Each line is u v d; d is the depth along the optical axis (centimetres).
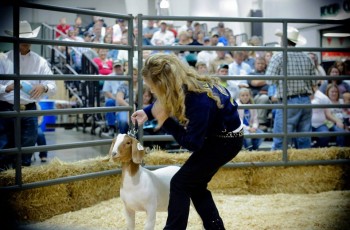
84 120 1198
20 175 465
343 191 614
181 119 331
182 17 566
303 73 657
